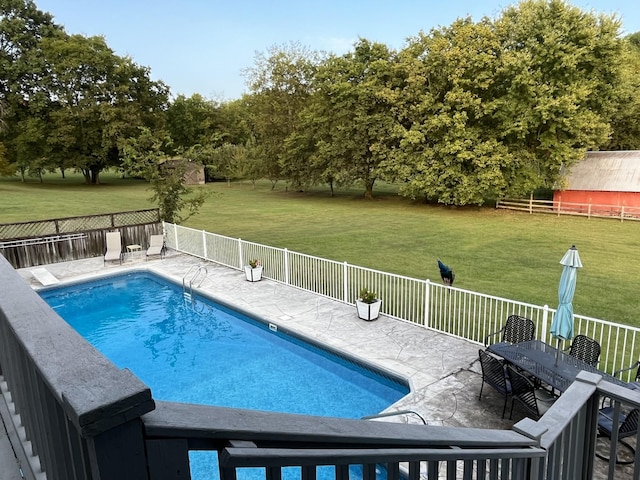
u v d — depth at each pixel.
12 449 1.88
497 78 25.83
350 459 1.06
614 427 2.29
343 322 9.86
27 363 1.48
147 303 12.72
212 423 0.84
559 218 24.92
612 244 18.11
